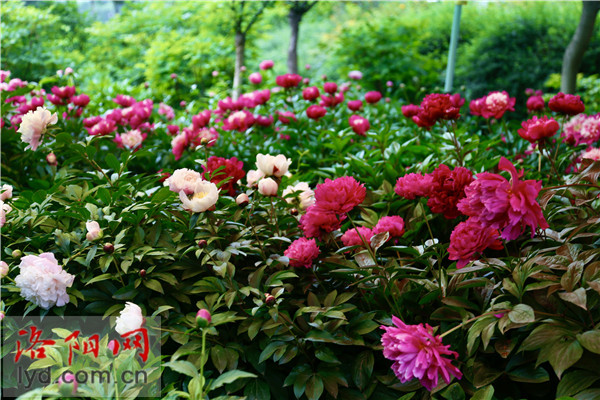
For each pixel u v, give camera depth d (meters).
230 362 1.70
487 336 1.52
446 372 1.42
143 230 1.98
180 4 8.94
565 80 5.57
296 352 1.73
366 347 1.84
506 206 1.50
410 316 1.89
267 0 7.64
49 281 1.69
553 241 1.87
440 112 2.51
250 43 8.99
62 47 10.15
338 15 15.82
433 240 1.99
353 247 1.83
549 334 1.51
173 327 1.82
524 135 2.38
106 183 2.42
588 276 1.55
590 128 2.95
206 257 1.88
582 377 1.50
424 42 10.30
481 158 2.92
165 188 1.97
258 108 4.68
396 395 1.74
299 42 16.20
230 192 2.21
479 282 1.73
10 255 1.99
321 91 5.66
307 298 1.88
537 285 1.58
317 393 1.66
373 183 2.84
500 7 9.98
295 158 3.55
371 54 8.30
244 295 1.89
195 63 8.00
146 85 5.61
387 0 14.67
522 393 1.72
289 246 1.99
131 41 9.80
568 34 8.89
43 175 3.18
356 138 3.66
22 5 8.24
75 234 1.95
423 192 1.97
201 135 3.12
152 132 3.81
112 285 1.92
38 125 2.25
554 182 2.59
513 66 8.90
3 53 7.68
